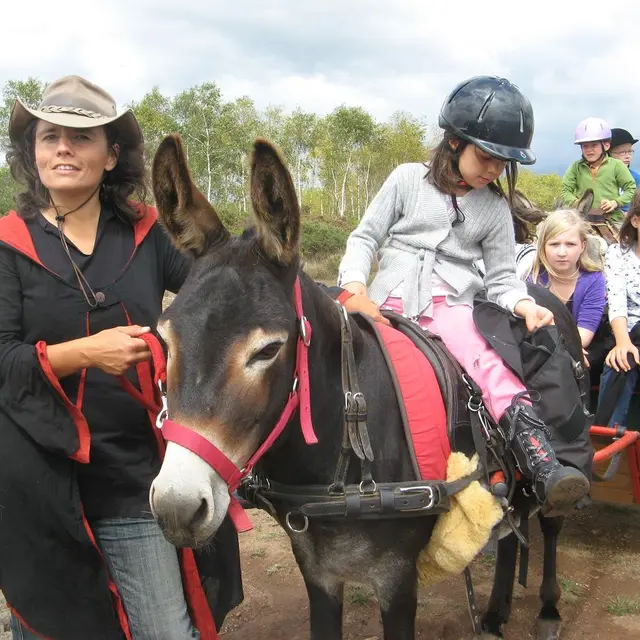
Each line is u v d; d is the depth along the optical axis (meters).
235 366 1.58
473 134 2.52
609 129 7.04
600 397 4.19
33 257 2.01
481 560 3.99
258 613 3.41
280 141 52.56
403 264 2.73
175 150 1.78
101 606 2.08
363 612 3.45
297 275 1.82
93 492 2.12
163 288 2.29
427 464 2.12
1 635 3.01
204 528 1.53
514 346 2.52
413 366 2.22
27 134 2.09
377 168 57.28
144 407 2.12
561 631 3.30
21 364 1.89
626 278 4.32
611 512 4.68
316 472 2.04
